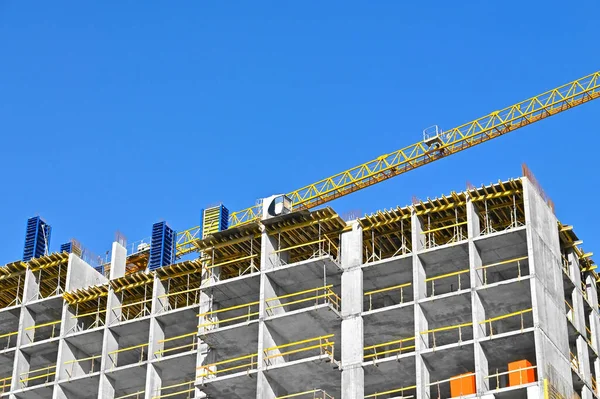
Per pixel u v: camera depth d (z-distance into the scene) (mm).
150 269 116250
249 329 94812
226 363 96875
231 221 125562
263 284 96000
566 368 87688
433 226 96000
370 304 94438
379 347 94312
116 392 102062
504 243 91250
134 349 103688
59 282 108500
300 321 93688
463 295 89500
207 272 101438
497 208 93438
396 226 96438
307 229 97688
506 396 84438
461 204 93875
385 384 91938
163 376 99688
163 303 102812
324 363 90562
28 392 103188
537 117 131750
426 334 90375
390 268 94562
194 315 100250
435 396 91000
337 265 95250
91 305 106500
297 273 96062
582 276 98062
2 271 110250
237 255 101000
